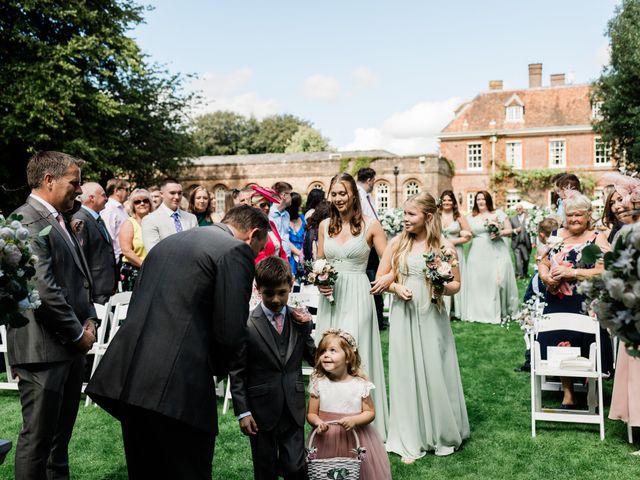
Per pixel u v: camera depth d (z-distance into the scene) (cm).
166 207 666
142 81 2408
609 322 219
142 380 272
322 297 472
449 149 4303
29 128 1825
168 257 289
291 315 355
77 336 345
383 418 459
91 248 620
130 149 2309
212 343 289
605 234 532
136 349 278
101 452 452
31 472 338
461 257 963
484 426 502
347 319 458
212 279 282
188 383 274
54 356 341
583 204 515
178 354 274
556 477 403
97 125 2056
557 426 501
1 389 614
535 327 496
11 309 248
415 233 466
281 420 338
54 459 371
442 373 451
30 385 340
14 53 1928
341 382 362
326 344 362
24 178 2056
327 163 4172
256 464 338
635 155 2684
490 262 941
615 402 473
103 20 2158
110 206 792
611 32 2786
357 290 462
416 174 3944
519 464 425
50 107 1817
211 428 282
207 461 288
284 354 343
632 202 337
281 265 340
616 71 2819
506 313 955
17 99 1802
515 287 965
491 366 685
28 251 260
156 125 2552
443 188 4084
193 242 289
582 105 4066
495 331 872
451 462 431
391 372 458
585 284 229
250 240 314
